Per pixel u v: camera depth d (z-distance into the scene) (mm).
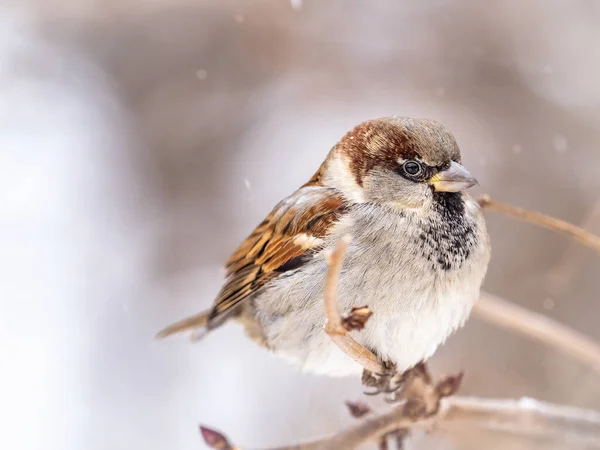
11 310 12148
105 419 10977
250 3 13703
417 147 6297
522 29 13227
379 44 13492
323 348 6453
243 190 13234
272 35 13578
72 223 13164
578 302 11273
